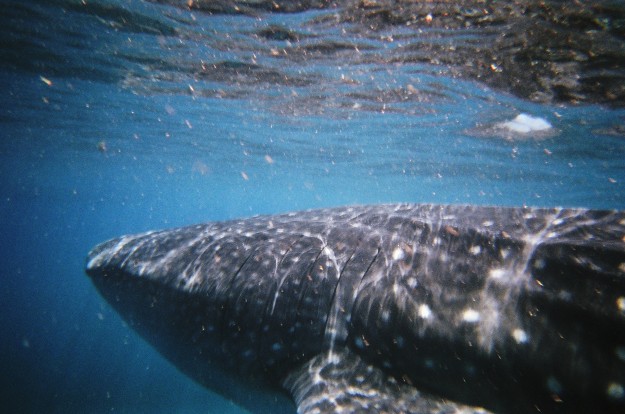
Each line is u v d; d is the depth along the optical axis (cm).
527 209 323
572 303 241
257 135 1975
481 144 1719
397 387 294
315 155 2372
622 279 233
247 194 5569
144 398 3083
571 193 2708
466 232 318
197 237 486
